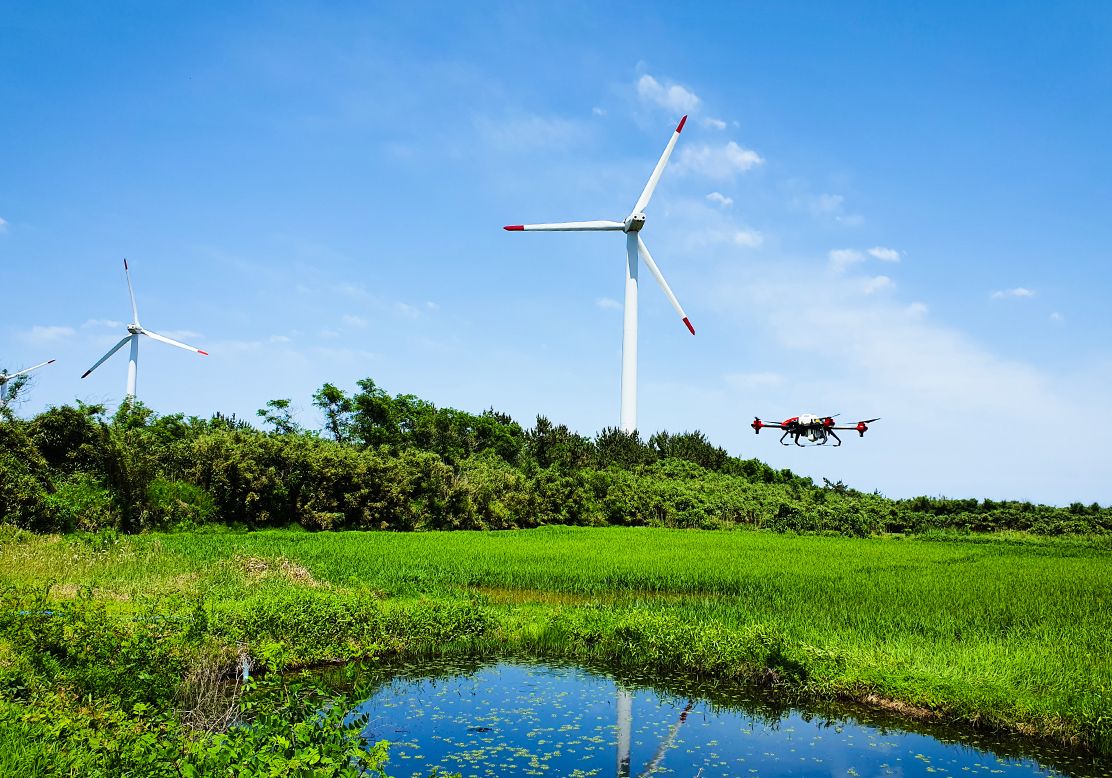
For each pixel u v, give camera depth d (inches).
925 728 534.0
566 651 722.8
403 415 2763.3
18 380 1706.4
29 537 1040.8
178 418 2193.7
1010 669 574.6
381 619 715.4
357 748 289.4
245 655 568.7
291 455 1852.9
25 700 420.8
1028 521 2422.5
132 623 576.4
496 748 494.3
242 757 277.3
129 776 310.3
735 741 511.5
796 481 3329.2
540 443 3120.1
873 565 1274.6
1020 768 467.8
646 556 1349.7
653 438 3358.8
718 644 656.4
